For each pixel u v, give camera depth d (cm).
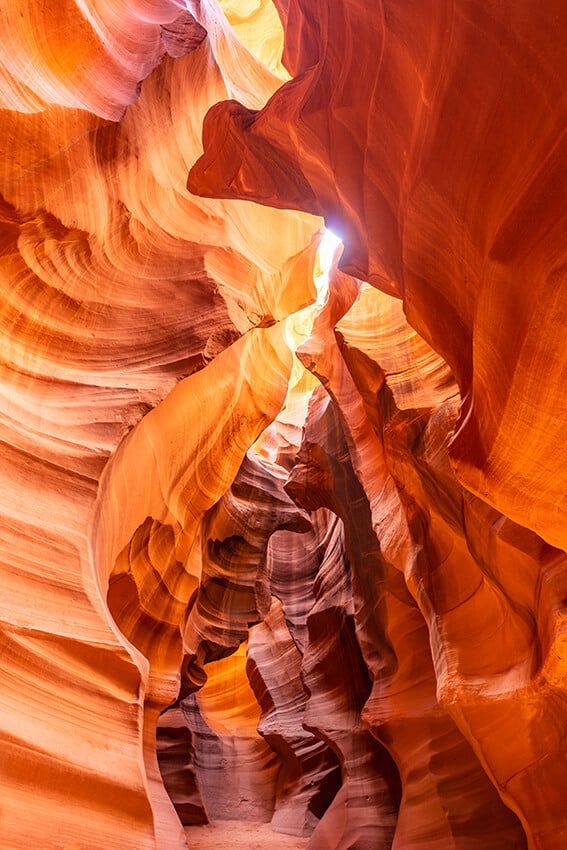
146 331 702
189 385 814
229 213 813
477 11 333
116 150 650
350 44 511
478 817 782
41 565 544
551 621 500
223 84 773
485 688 625
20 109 559
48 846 451
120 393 655
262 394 989
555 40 287
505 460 389
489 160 354
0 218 583
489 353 383
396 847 817
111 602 820
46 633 516
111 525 705
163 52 686
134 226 714
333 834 1031
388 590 977
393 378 827
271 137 629
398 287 543
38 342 637
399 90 448
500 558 599
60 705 509
